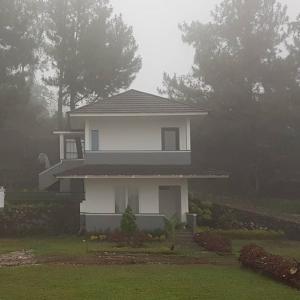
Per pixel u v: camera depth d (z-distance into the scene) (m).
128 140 29.97
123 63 44.91
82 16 44.91
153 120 30.12
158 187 28.73
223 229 29.22
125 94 31.08
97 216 28.17
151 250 21.58
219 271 16.94
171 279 14.96
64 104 48.06
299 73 41.72
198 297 12.57
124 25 46.25
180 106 29.62
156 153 29.59
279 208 38.56
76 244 24.34
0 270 16.58
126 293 12.94
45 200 32.25
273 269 15.46
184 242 24.91
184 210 28.67
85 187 28.64
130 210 26.53
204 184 45.56
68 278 15.00
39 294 12.84
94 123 30.03
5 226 28.58
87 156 29.55
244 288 13.91
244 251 18.12
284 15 43.00
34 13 40.41
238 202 38.84
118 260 19.11
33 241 25.83
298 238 29.39
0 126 39.34
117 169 28.25
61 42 44.47
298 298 12.79
